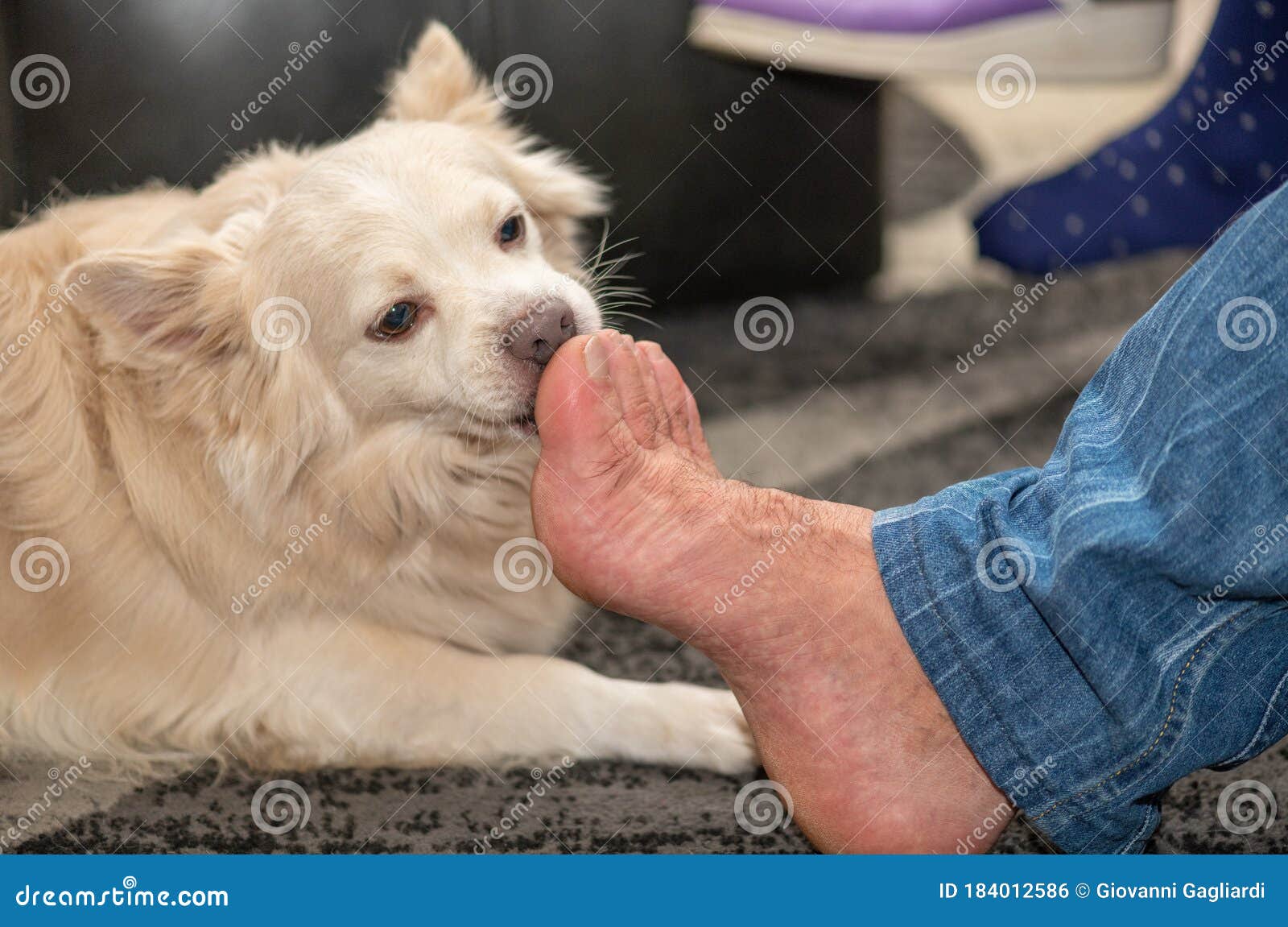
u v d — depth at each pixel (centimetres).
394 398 163
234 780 152
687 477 119
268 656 160
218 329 155
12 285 162
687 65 277
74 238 171
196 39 228
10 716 162
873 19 278
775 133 293
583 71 266
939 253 325
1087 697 104
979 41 280
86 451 160
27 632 163
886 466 210
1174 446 95
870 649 112
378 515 164
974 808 113
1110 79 292
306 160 178
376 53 239
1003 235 275
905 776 112
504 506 175
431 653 160
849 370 261
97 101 227
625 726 148
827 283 311
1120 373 107
